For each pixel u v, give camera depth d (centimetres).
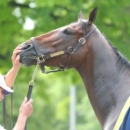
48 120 3853
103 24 1419
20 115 682
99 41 727
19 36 1499
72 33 727
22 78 1565
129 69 721
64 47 726
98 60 722
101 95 716
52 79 1630
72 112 3284
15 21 1470
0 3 1432
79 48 725
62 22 1412
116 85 712
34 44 729
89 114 3428
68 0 1364
